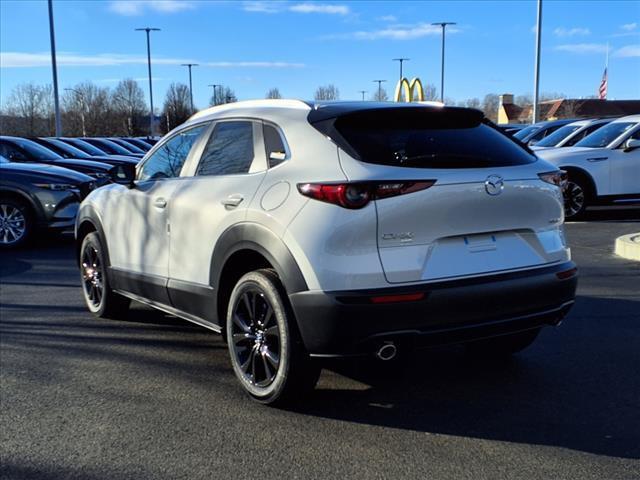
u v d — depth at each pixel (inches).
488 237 148.3
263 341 155.6
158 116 2598.4
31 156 526.3
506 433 141.6
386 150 143.6
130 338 214.5
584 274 290.7
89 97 2465.6
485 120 168.9
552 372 177.8
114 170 208.4
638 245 317.7
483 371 179.6
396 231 137.7
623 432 141.2
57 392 167.5
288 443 138.1
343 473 125.3
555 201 157.8
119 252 217.5
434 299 137.9
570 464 127.3
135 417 151.9
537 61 1040.8
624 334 208.1
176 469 127.7
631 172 454.6
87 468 128.5
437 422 147.8
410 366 184.5
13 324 231.0
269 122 162.9
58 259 359.3
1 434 143.6
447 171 141.6
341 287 135.3
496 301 144.5
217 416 152.3
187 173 187.8
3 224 391.2
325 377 176.9
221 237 162.2
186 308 184.4
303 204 141.1
